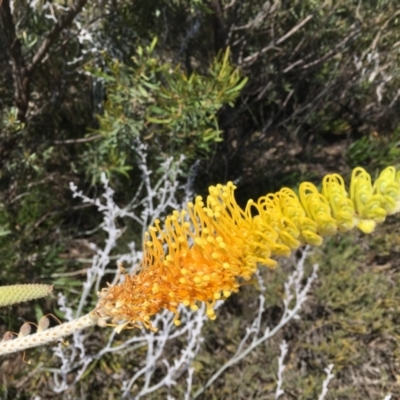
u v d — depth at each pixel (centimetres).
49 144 291
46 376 247
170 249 90
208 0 281
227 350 268
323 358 263
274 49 338
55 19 232
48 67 281
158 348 243
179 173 278
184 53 315
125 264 295
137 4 252
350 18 338
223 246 85
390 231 321
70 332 96
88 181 315
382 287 288
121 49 284
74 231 312
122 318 92
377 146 393
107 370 255
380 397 253
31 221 284
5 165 282
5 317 260
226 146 336
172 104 233
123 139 247
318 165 386
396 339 269
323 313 280
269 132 361
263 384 255
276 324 278
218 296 87
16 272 263
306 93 396
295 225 83
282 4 305
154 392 245
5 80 279
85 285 239
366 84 386
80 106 308
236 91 239
